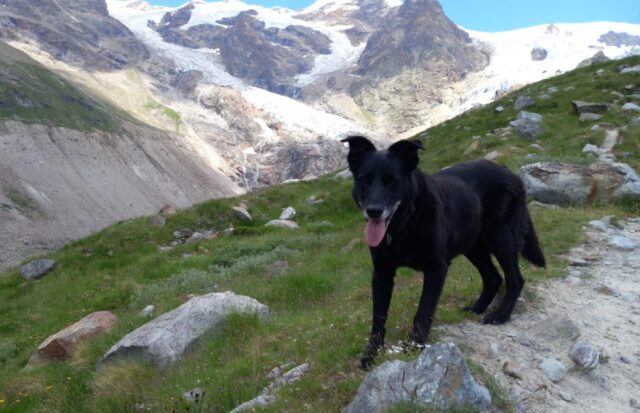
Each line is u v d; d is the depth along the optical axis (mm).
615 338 2105
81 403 2451
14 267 7672
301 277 3451
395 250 1803
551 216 4086
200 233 7004
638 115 7879
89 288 5594
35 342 4293
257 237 6152
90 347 3180
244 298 2932
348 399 1613
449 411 1414
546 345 1975
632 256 3127
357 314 2387
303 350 2094
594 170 4867
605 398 1707
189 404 1886
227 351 2408
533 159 5863
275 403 1641
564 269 2902
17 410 2662
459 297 2555
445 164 7648
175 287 4637
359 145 1779
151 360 2545
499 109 10320
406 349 1781
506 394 1586
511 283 2244
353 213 6770
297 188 8453
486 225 2227
